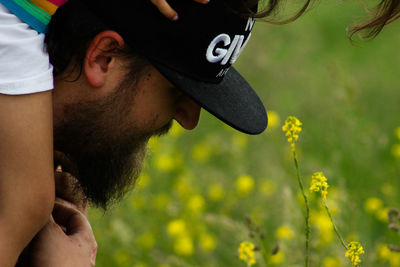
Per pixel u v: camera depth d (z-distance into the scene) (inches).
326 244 210.4
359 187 259.4
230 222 213.9
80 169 124.0
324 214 216.4
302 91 403.5
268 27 493.7
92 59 113.4
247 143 335.6
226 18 114.1
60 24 112.2
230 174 315.0
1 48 103.4
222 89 124.3
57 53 112.8
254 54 449.7
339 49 473.4
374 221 243.8
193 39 113.2
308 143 319.0
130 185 134.6
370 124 308.7
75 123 117.0
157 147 305.1
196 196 264.5
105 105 115.9
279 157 313.4
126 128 118.5
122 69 114.7
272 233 242.5
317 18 506.6
